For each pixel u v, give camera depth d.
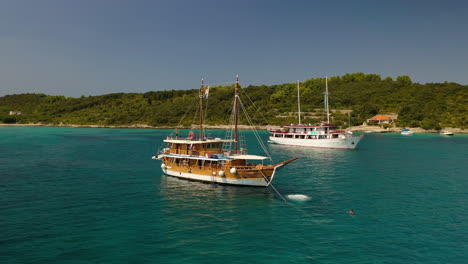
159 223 24.44
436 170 49.44
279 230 23.20
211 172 38.28
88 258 18.28
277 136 99.62
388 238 21.91
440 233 22.89
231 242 20.91
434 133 142.25
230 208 28.59
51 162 56.16
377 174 45.69
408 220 25.67
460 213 27.55
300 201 30.98
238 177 36.50
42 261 17.80
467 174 45.94
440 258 18.94
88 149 79.56
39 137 118.81
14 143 93.19
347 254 19.31
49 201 30.38
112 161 58.28
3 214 26.19
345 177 43.31
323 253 19.39
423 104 170.75
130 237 21.55
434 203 30.67
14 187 36.16
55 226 23.48
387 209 28.61
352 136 81.69
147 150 78.12
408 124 155.38
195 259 18.36
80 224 23.98
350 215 26.86
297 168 50.84
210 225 24.11
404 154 70.69
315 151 77.12
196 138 44.25
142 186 37.25
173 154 42.56
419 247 20.48
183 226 23.83
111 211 27.39
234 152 42.94
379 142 102.94
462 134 136.75
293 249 19.92
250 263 17.95
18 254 18.66
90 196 32.50
